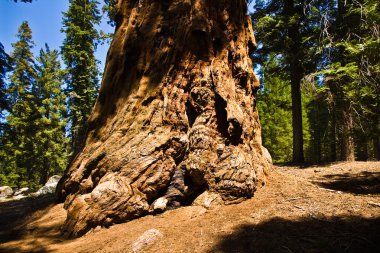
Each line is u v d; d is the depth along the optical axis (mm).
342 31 15148
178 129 7863
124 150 7730
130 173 7230
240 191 6875
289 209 5918
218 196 6848
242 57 9336
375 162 13812
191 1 8711
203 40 8383
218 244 4801
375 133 11602
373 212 5078
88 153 8914
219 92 7859
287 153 32406
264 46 18500
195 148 7320
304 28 17828
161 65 8688
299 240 4410
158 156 7383
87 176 8398
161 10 9219
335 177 10812
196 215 6430
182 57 8461
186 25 8586
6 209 11305
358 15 13781
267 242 4512
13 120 28297
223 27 9008
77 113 25156
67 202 8656
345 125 13820
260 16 18781
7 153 29875
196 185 7359
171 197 7277
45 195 15297
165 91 8297
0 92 15891
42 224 7828
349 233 4352
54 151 30734
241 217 5883
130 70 9414
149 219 6703
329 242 4191
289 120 31422
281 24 16500
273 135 31484
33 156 30000
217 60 8461
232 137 7578
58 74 28219
